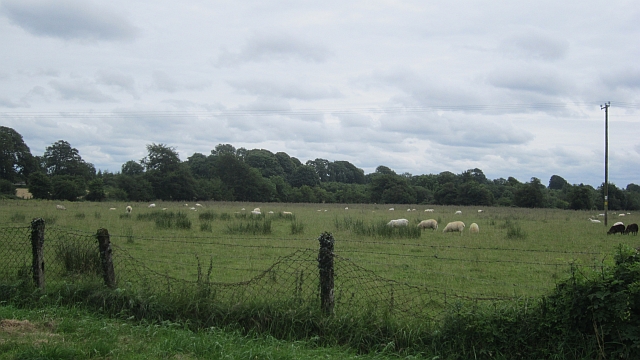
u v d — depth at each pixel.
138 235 18.17
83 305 7.05
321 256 6.28
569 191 82.44
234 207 55.97
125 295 6.95
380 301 6.91
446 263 12.48
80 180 76.31
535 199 79.31
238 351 5.36
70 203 55.28
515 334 5.50
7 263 9.95
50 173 94.69
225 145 130.00
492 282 10.10
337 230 21.91
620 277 5.11
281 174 112.81
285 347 5.59
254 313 6.34
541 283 10.14
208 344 5.52
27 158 86.19
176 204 62.22
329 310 6.18
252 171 90.38
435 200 89.25
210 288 6.98
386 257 13.24
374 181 95.94
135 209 42.72
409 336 5.78
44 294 7.26
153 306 6.74
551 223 31.31
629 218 42.50
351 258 12.82
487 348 5.50
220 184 87.38
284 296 7.10
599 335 5.05
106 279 7.29
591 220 34.97
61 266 9.60
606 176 31.66
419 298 8.00
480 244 17.31
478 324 5.59
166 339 5.69
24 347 5.21
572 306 5.23
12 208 37.81
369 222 27.80
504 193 96.56
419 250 15.16
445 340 5.68
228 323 6.37
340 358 5.31
